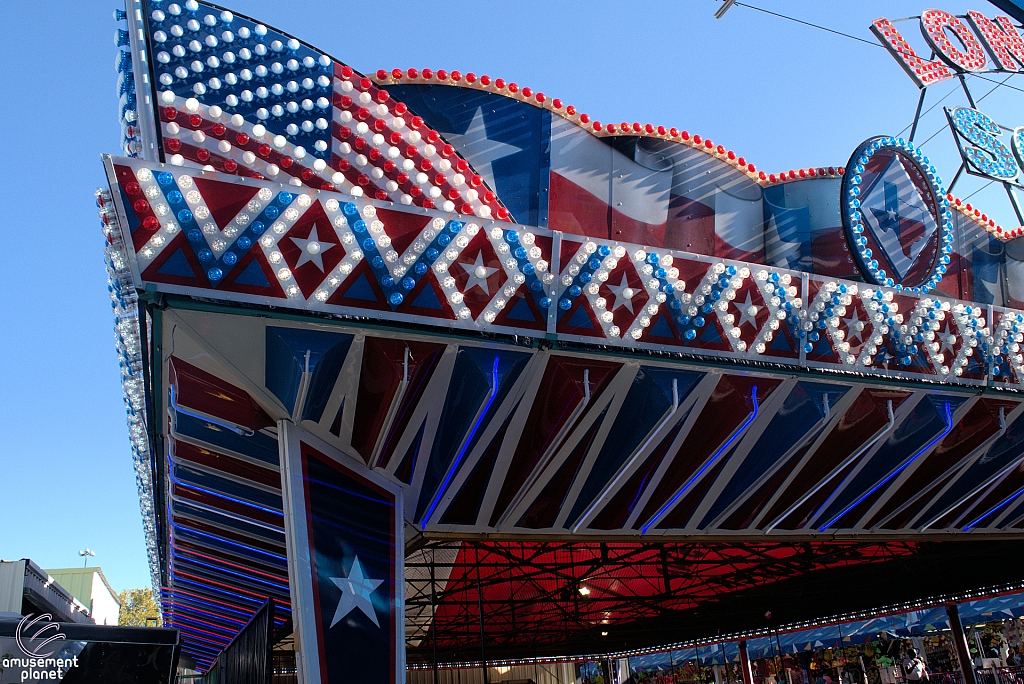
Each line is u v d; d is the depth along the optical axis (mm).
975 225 15094
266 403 9500
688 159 12891
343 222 8594
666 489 12867
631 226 12016
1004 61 15828
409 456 10812
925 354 12594
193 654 32250
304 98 8945
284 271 8414
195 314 8305
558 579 23359
